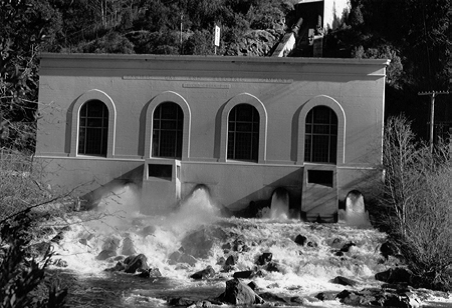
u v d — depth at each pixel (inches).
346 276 964.6
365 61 1430.9
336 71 1448.1
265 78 1464.1
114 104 1491.1
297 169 1438.2
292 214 1416.1
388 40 2581.2
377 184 1386.6
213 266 1014.4
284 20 2787.9
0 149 745.6
